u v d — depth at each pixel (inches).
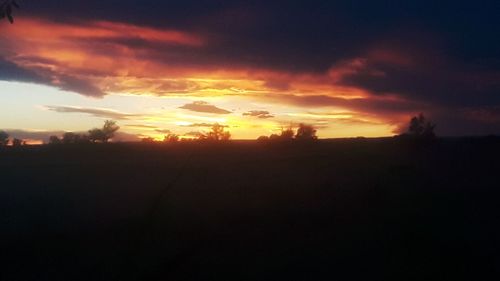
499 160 1286.9
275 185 983.0
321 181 1011.9
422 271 685.3
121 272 596.1
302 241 757.9
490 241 778.8
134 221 740.7
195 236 706.8
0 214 855.7
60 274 655.8
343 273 674.8
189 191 951.6
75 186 1029.2
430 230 792.3
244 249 729.0
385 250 735.1
